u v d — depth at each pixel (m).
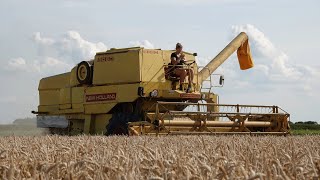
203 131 20.14
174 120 19.61
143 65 20.98
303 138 15.12
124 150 9.04
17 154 7.89
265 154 7.82
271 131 22.22
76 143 10.47
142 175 5.65
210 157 6.82
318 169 6.23
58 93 24.83
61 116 24.19
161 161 5.87
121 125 20.75
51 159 7.55
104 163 6.05
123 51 21.59
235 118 21.00
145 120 19.72
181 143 11.54
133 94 20.92
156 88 20.98
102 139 12.41
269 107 22.09
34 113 25.83
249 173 5.56
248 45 26.59
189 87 21.34
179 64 21.45
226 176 5.14
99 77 22.28
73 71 23.69
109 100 21.78
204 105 20.64
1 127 29.31
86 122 22.75
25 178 5.76
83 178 5.39
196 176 4.97
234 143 10.28
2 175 5.82
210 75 22.56
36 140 12.48
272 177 5.31
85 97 22.80
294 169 5.65
